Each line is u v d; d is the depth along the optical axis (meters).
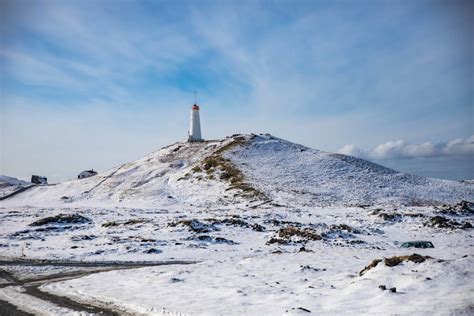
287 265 20.34
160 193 78.88
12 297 14.72
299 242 33.78
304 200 62.53
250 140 100.88
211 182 79.00
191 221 42.22
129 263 25.19
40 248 32.12
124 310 12.25
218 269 20.14
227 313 11.20
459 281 11.02
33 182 118.81
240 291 14.01
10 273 21.23
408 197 66.62
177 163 97.44
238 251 30.33
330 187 71.00
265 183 72.56
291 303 11.82
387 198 65.44
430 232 39.06
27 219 52.28
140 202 73.88
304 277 16.75
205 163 89.06
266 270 19.14
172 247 31.75
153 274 19.08
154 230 40.12
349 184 73.00
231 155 90.12
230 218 46.06
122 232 40.28
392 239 35.97
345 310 10.20
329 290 12.89
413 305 9.65
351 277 14.77
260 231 41.03
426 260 13.35
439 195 69.25
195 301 12.91
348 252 26.42
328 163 84.88
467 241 32.91
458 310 8.80
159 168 96.56
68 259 26.92
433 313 8.89
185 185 81.25
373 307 10.11
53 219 47.16
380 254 24.66
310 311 10.49
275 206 58.62
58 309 12.61
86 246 32.56
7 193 99.75
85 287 16.31
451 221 42.88
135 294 14.52
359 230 39.97
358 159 90.19
